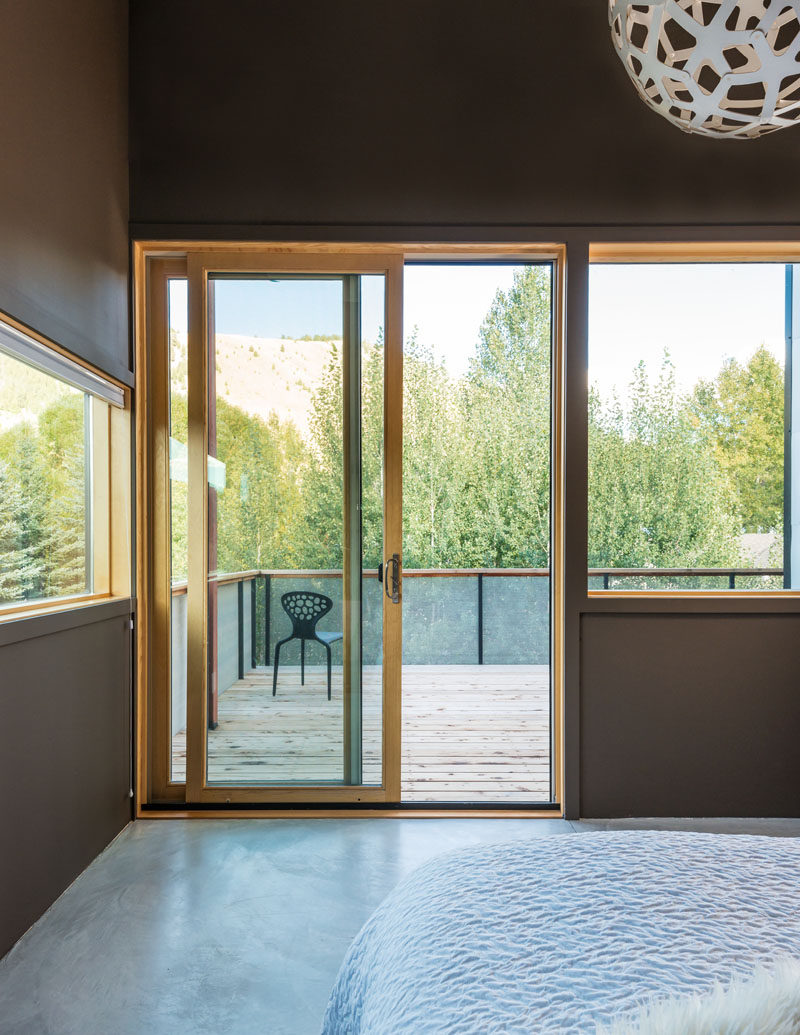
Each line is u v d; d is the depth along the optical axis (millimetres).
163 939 2018
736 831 2789
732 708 2936
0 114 1896
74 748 2365
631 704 2936
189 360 3021
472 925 825
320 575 3057
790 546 3139
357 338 3037
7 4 1937
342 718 3037
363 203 2955
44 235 2164
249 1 2965
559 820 2904
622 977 689
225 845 2637
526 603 5719
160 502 3084
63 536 2490
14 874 1977
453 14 2967
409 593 5723
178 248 3012
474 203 2957
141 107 2951
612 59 2965
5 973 1855
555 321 3104
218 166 2949
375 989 832
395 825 2838
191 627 3004
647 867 943
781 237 2949
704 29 1272
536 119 2963
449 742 4055
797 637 2934
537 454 6492
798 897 854
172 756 3096
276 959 1924
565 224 2957
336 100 2963
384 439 3039
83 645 2443
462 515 6520
